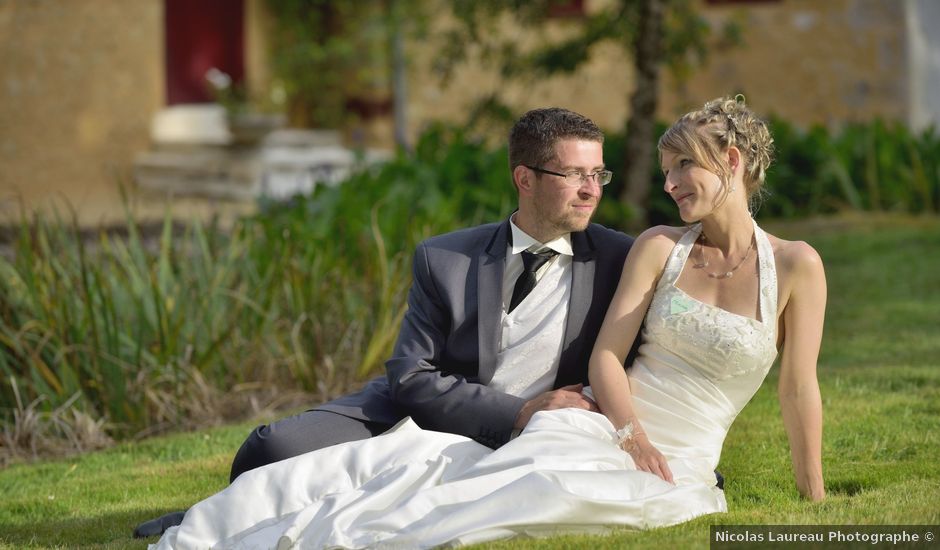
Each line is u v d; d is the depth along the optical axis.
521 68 15.29
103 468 6.20
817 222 14.80
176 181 19.23
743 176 4.32
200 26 21.19
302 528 3.85
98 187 19.61
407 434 4.28
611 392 4.34
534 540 3.73
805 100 19.80
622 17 14.76
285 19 22.00
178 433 7.04
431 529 3.75
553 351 4.53
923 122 19.73
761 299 4.28
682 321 4.32
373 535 3.76
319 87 21.81
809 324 4.30
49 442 6.83
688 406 4.37
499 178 11.56
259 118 18.55
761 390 7.04
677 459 4.33
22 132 18.58
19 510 5.41
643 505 3.92
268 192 16.03
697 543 3.62
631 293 4.45
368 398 4.75
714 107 4.30
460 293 4.61
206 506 4.07
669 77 20.28
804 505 4.24
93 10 19.48
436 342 4.64
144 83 20.38
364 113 21.36
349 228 9.38
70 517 5.22
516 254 4.61
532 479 3.82
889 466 5.17
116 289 7.63
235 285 8.04
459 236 4.75
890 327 8.99
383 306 7.63
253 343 7.74
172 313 7.57
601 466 4.04
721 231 4.37
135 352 7.36
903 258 12.13
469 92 20.75
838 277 11.35
